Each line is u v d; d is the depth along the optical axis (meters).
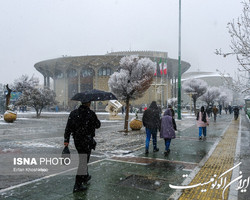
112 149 9.38
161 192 4.77
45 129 16.72
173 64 67.62
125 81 15.39
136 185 5.15
